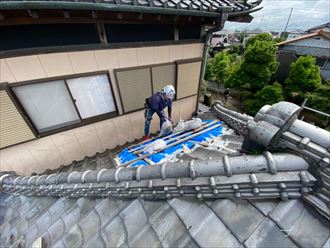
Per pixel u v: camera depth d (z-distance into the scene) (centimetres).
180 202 142
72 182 220
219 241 111
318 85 1276
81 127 407
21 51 276
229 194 124
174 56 460
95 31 326
